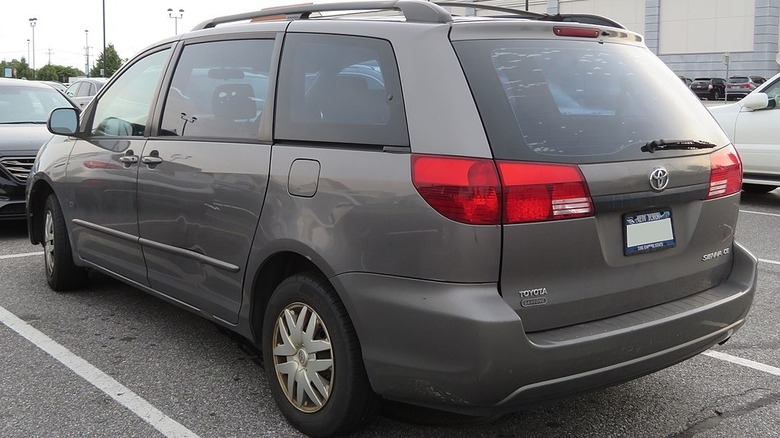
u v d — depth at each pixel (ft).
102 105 15.66
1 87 30.76
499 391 8.52
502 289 8.69
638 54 11.12
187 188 12.30
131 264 14.40
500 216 8.57
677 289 10.32
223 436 10.71
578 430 10.96
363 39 10.27
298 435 10.73
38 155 18.42
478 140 8.73
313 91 10.68
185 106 13.00
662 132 10.19
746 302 10.90
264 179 10.78
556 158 8.98
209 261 11.94
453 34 9.41
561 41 10.18
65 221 16.85
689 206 10.37
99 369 13.17
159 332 15.12
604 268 9.37
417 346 8.88
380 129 9.56
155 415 11.38
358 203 9.41
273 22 11.87
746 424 11.17
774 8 145.59
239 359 13.69
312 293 10.14
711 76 153.99
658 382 12.77
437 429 10.93
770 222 27.14
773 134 29.45
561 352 8.68
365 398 9.90
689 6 155.33
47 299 17.35
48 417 11.30
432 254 8.72
